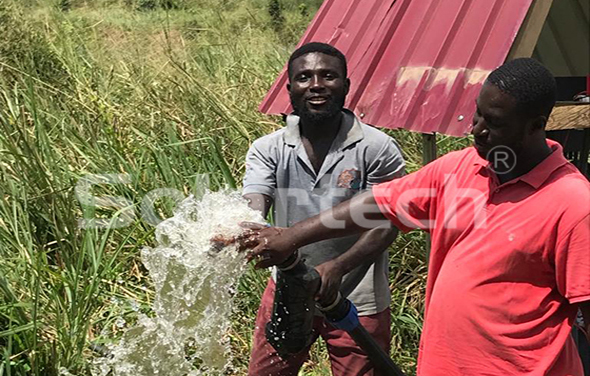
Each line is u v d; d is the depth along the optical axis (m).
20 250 4.11
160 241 2.44
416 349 4.17
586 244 1.96
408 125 3.29
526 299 2.08
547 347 2.09
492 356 2.11
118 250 4.19
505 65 2.05
